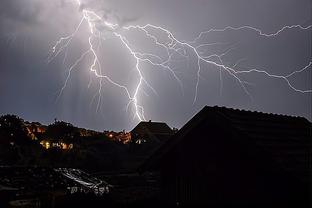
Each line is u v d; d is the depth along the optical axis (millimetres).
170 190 8164
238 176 7008
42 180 18344
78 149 35844
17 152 31203
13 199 15695
